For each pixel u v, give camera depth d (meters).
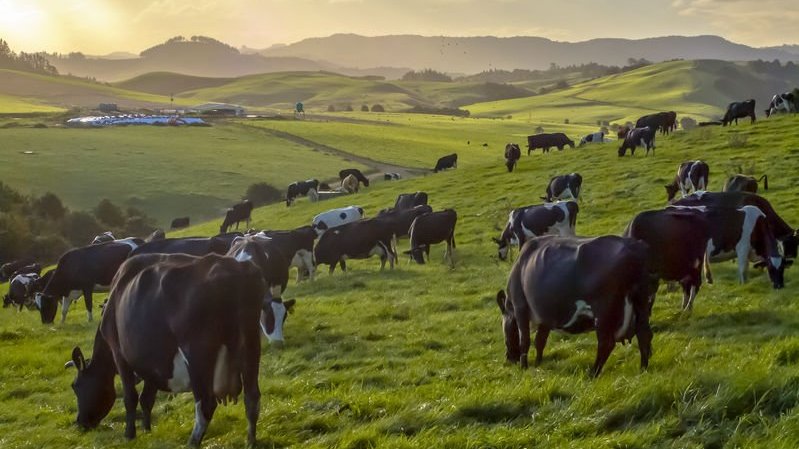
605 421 8.92
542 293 12.15
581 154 51.72
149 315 9.80
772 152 39.03
